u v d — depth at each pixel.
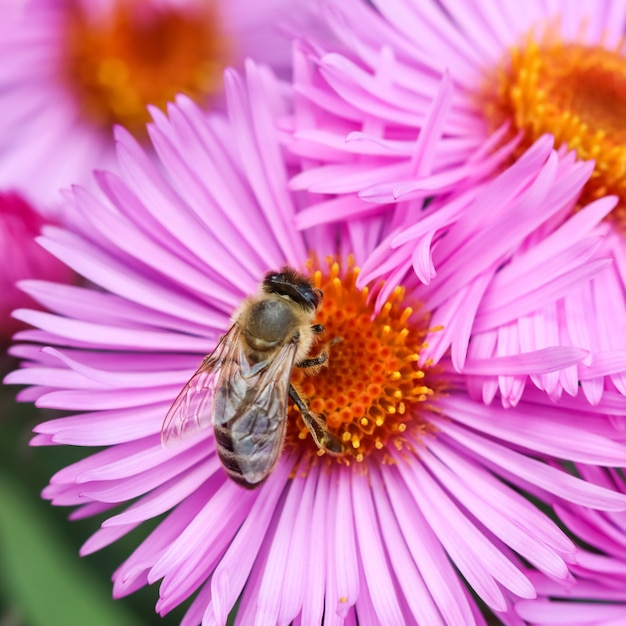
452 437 0.14
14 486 0.15
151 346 0.14
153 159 0.16
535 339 0.13
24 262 0.14
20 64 0.16
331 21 0.14
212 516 0.13
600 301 0.14
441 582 0.13
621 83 0.15
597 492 0.13
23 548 0.15
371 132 0.14
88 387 0.13
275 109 0.14
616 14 0.15
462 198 0.14
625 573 0.13
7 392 0.14
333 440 0.14
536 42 0.15
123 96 0.16
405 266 0.14
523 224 0.13
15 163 0.16
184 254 0.14
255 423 0.13
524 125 0.15
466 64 0.15
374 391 0.14
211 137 0.14
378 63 0.14
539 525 0.13
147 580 0.13
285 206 0.14
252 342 0.14
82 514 0.14
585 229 0.13
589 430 0.13
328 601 0.13
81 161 0.16
